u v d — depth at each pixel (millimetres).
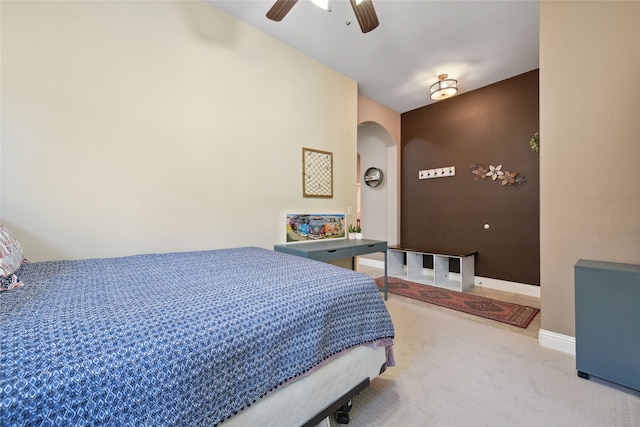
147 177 1896
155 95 1921
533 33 2469
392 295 3209
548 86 1952
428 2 2090
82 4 1647
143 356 657
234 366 794
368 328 1265
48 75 1544
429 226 4195
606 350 1522
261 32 2486
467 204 3781
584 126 1814
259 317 896
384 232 4781
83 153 1657
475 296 3172
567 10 1865
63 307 876
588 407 1348
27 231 1498
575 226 1857
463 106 3803
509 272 3404
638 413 1306
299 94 2795
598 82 1757
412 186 4410
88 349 636
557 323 1937
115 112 1764
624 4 1662
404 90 3691
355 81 3400
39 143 1522
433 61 2961
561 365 1726
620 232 1698
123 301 951
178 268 1491
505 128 3414
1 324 734
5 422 490
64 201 1603
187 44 2066
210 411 737
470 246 3750
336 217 3150
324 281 1259
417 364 1743
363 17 1617
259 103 2484
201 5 2129
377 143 4832
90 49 1672
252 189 2451
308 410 1021
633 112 1646
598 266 1586
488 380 1573
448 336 2145
